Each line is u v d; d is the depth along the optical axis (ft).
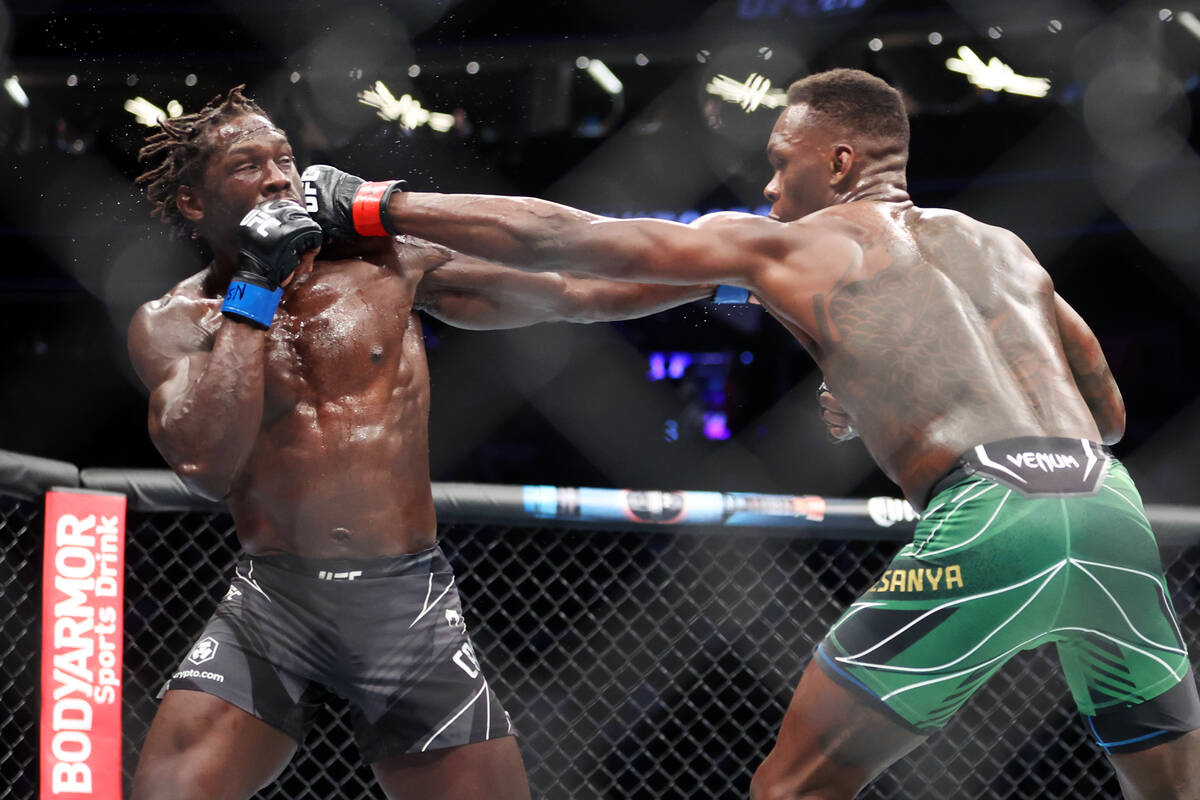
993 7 27.99
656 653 16.16
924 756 11.59
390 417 6.72
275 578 6.49
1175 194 27.76
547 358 28.66
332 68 29.43
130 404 28.99
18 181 29.04
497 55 30.07
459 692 6.56
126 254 29.19
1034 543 5.74
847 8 28.94
